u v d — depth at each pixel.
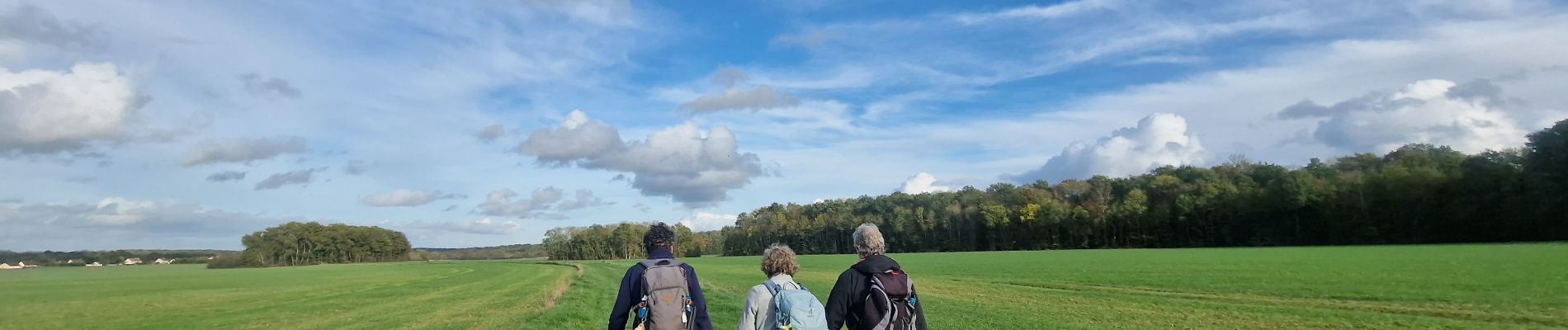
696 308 6.69
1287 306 19.03
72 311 31.30
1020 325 16.41
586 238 168.75
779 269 6.27
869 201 162.38
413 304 29.41
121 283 61.84
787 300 5.79
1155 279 31.66
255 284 54.97
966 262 63.03
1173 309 18.95
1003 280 34.56
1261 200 89.81
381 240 182.38
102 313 29.75
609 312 21.91
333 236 171.62
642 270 6.61
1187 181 113.19
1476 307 17.31
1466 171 72.62
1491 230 69.75
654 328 6.43
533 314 22.16
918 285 33.09
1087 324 16.23
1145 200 107.25
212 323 23.48
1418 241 75.56
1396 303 18.95
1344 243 82.38
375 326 20.70
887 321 5.54
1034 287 29.53
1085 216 111.38
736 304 22.12
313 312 26.84
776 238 163.88
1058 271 40.97
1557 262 31.09
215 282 59.62
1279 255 50.88
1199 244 99.94
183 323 23.81
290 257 162.75
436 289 40.94
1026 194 123.94
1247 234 93.88
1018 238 123.69
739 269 61.06
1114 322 16.62
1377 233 78.88
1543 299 18.03
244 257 159.00
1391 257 42.00
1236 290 24.48
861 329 5.59
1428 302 18.73
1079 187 122.38
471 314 23.36
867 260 5.76
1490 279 24.28
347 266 132.62
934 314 19.08
